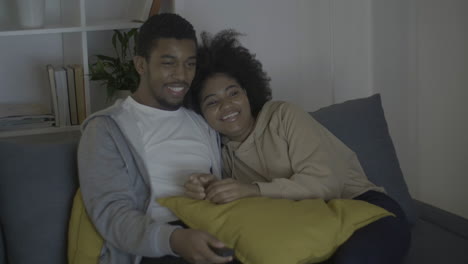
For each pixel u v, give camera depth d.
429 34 2.32
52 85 2.16
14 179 1.50
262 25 2.42
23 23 2.11
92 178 1.47
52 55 2.41
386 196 1.68
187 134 1.71
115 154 1.52
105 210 1.44
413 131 2.46
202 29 2.30
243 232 1.34
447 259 1.58
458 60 2.21
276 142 1.70
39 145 1.57
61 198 1.53
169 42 1.60
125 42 2.27
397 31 2.46
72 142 1.62
